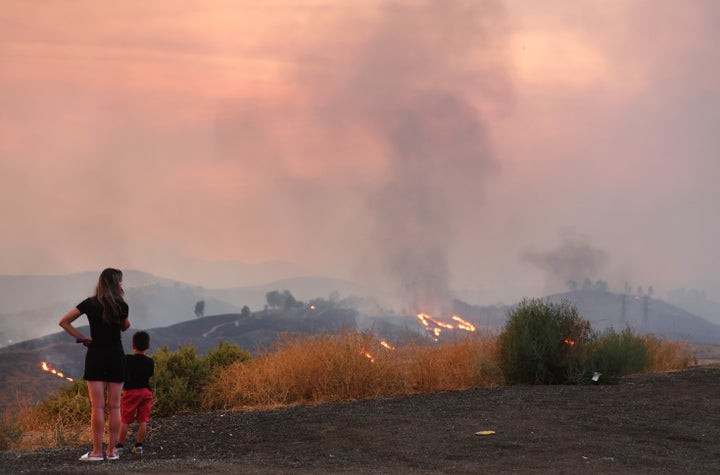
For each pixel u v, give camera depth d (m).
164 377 13.41
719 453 8.47
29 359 146.25
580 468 7.59
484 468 7.61
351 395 13.04
